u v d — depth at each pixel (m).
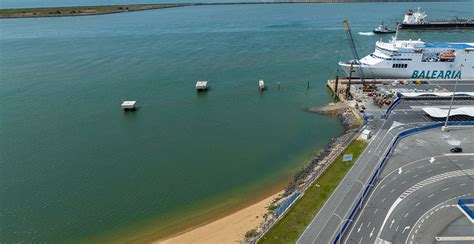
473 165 74.81
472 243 53.34
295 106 128.75
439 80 136.50
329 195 66.75
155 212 71.62
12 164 90.12
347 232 56.53
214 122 116.25
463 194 64.94
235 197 75.88
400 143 86.00
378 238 54.94
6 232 66.50
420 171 73.06
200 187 80.06
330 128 108.88
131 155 94.81
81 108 127.81
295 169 86.25
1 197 76.88
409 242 53.84
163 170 87.31
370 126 96.88
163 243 62.38
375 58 146.00
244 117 119.94
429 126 93.69
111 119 118.81
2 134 107.19
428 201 63.28
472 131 91.50
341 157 81.56
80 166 89.19
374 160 78.69
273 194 76.06
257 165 89.00
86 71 173.75
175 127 112.56
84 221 69.25
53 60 195.00
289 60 192.12
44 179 83.56
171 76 165.50
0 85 151.88
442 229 56.28
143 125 114.12
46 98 137.25
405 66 139.12
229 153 95.56
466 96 115.38
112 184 81.50
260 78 162.12
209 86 151.88
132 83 155.50
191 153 95.94
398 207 61.97
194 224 67.44
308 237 56.19
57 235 65.62
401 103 113.38
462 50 134.62
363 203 63.47
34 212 71.94
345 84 139.88
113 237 64.88
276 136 105.19
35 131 109.44
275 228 59.00
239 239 61.06
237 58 197.88
